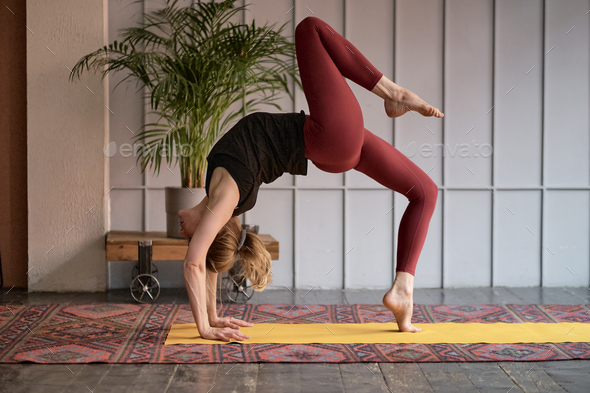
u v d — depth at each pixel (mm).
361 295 3879
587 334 2662
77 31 3760
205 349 2379
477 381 2033
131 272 3992
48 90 3762
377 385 1990
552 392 1933
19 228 3969
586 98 4160
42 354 2303
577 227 4199
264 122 2406
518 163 4168
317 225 4121
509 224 4191
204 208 2629
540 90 4145
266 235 3887
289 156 2402
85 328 2758
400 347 2430
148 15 3920
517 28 4109
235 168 2383
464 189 4160
